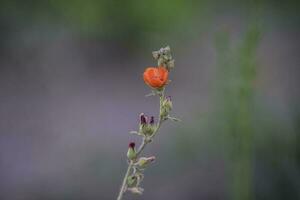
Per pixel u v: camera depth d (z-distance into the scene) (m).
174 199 9.51
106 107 13.34
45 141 11.20
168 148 9.52
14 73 13.95
